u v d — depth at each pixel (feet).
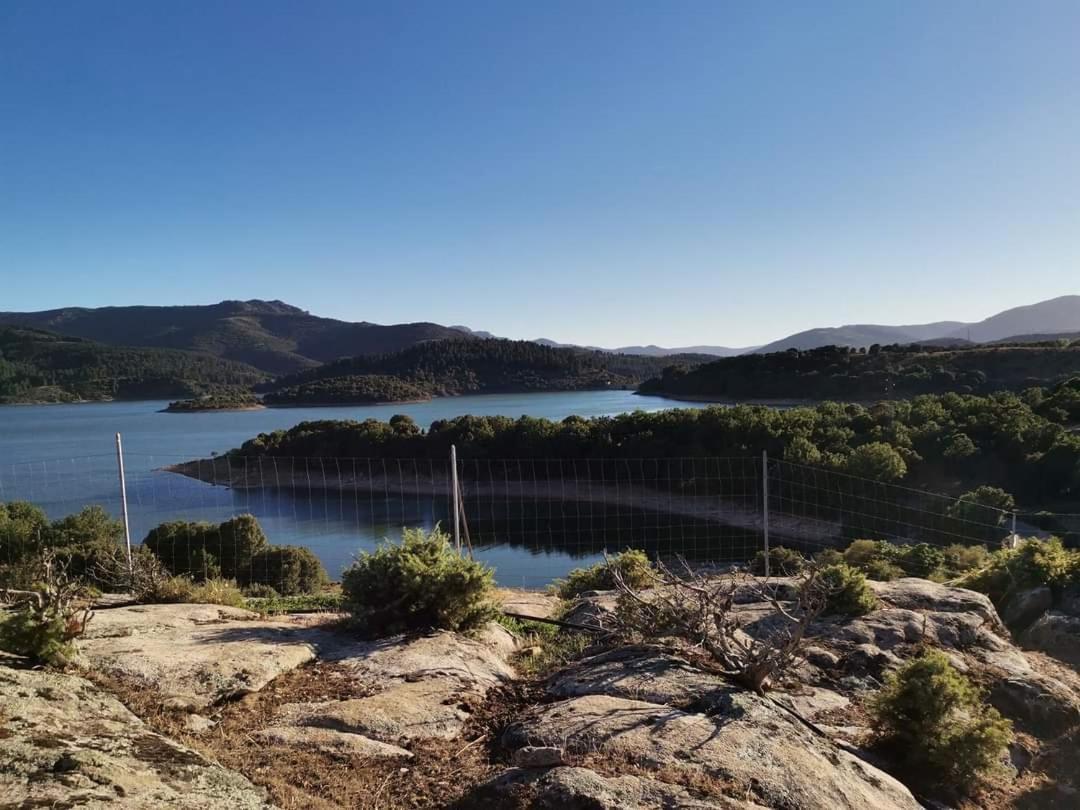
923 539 97.96
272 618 25.08
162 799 10.21
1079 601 32.01
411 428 200.85
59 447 212.43
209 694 16.29
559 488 154.10
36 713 12.36
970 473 133.39
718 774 13.38
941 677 18.57
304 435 192.03
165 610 25.03
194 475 145.59
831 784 13.94
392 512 127.75
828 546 103.91
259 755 13.62
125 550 39.01
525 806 11.85
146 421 351.87
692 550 107.96
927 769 18.38
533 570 95.04
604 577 37.42
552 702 17.66
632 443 166.40
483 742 15.55
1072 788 19.11
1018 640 31.04
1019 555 35.35
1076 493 119.65
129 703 14.82
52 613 15.93
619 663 19.94
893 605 29.25
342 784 12.96
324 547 95.55
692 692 17.38
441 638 21.59
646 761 13.61
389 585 23.11
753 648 19.98
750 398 365.81
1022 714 22.68
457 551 25.57
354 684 17.80
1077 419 160.04
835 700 21.33
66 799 9.27
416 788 13.25
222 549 69.46
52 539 62.18
